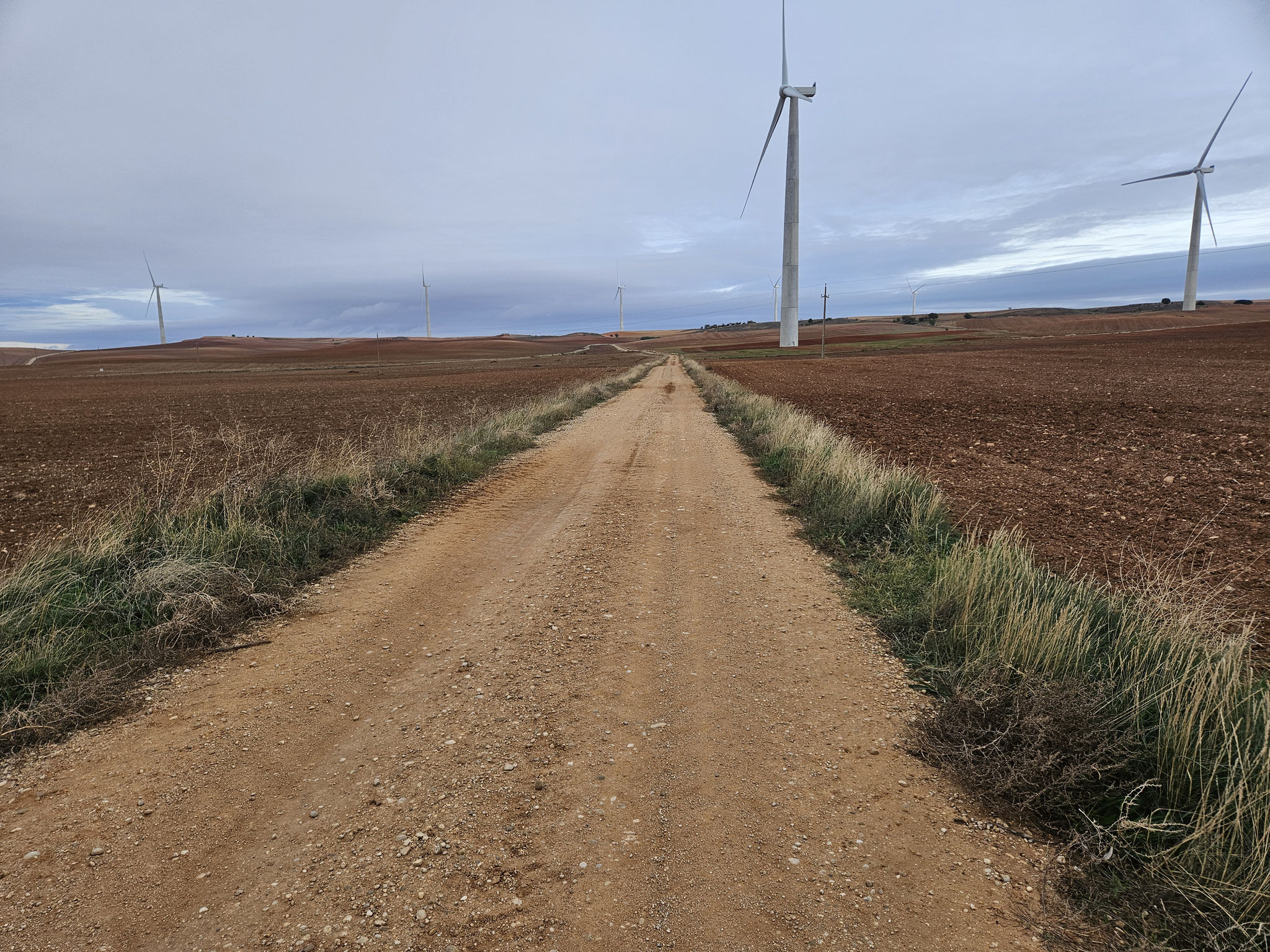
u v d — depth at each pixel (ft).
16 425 77.92
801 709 12.15
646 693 12.73
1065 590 14.82
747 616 16.48
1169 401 69.72
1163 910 7.65
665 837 8.85
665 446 47.03
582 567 20.39
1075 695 10.47
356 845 8.66
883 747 10.96
